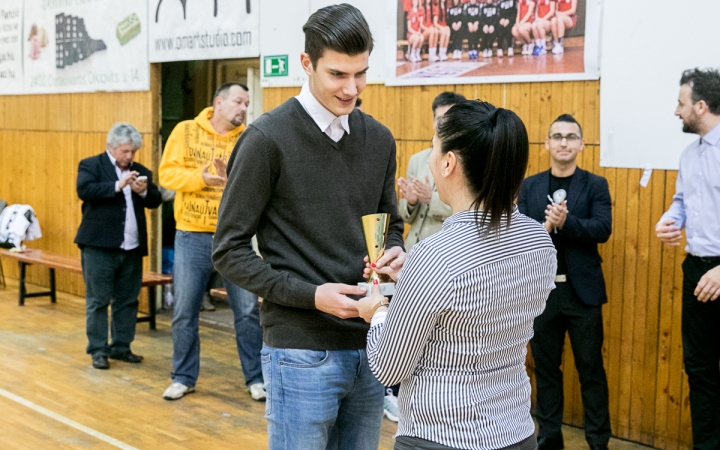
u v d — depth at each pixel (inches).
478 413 70.7
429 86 202.4
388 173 98.1
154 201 229.6
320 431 90.3
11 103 349.1
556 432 162.7
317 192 89.2
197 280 194.4
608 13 169.3
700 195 144.4
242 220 87.8
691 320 147.6
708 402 146.6
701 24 156.2
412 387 72.4
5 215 316.8
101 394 196.5
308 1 229.9
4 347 240.1
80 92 312.2
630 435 171.6
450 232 70.8
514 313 72.5
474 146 69.5
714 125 143.1
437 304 68.1
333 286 85.4
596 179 161.6
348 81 84.9
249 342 195.9
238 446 163.0
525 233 73.2
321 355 89.7
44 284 341.1
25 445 160.2
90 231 216.4
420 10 201.6
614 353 173.6
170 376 213.9
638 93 166.2
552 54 179.3
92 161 218.4
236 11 251.3
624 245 170.9
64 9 315.9
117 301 226.7
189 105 331.0
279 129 87.4
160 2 276.2
